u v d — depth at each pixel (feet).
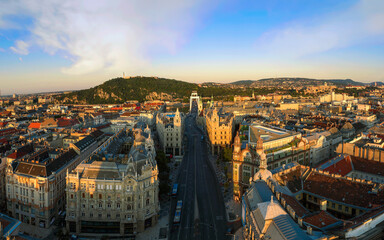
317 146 592.19
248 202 321.73
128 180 369.09
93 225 379.76
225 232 370.94
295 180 380.37
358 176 435.53
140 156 415.23
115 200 374.84
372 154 447.42
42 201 389.19
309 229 231.30
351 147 480.23
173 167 639.35
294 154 525.34
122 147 615.98
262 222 255.50
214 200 465.88
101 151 489.67
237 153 471.21
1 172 456.45
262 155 391.04
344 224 240.53
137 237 365.20
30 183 395.75
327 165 434.71
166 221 403.54
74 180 375.25
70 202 379.55
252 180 383.04
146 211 384.06
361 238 218.18
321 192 352.08
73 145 542.16
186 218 408.46
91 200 377.50
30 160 437.99
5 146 576.20
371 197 313.94
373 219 232.73
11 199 418.31
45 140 629.10
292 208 281.33
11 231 244.83
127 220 371.76
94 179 374.22
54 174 404.57
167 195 484.33
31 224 402.31
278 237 231.71
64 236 366.84
